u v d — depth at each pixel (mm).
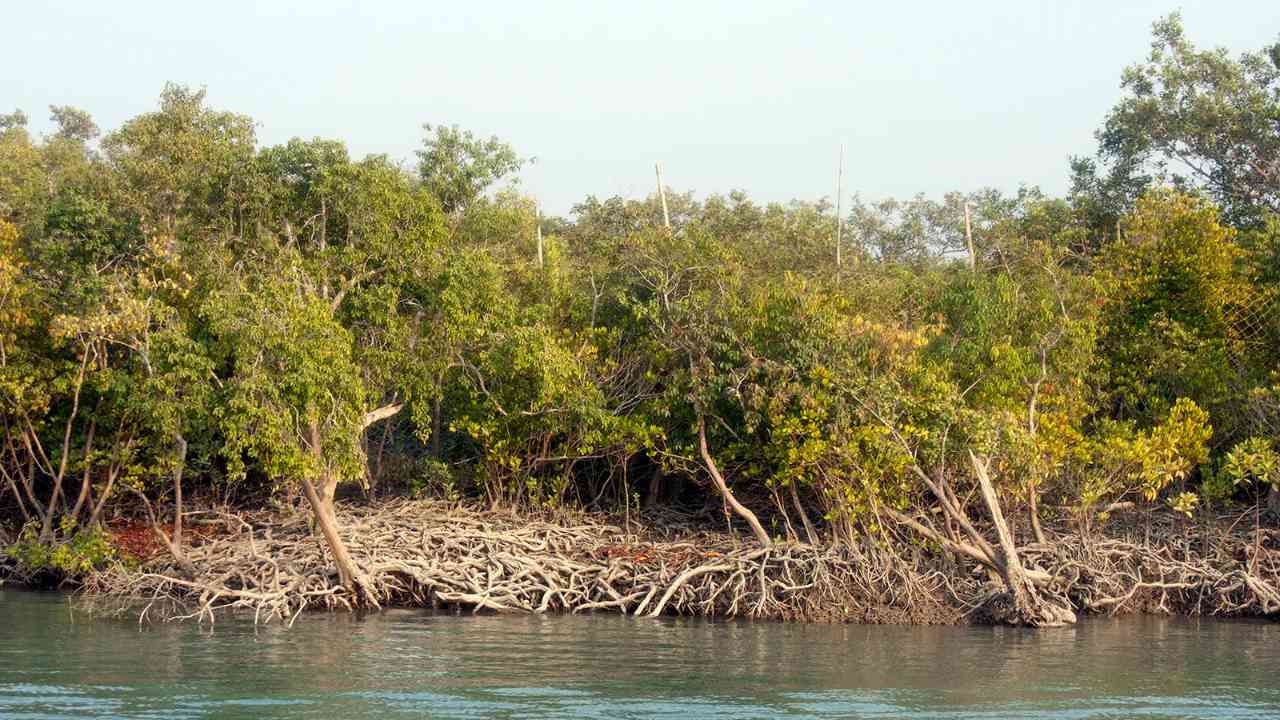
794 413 23422
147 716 13727
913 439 22719
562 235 37875
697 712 14250
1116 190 37844
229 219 25031
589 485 30641
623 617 22891
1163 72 37812
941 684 16062
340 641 19203
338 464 22141
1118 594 23531
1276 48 37719
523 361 24938
